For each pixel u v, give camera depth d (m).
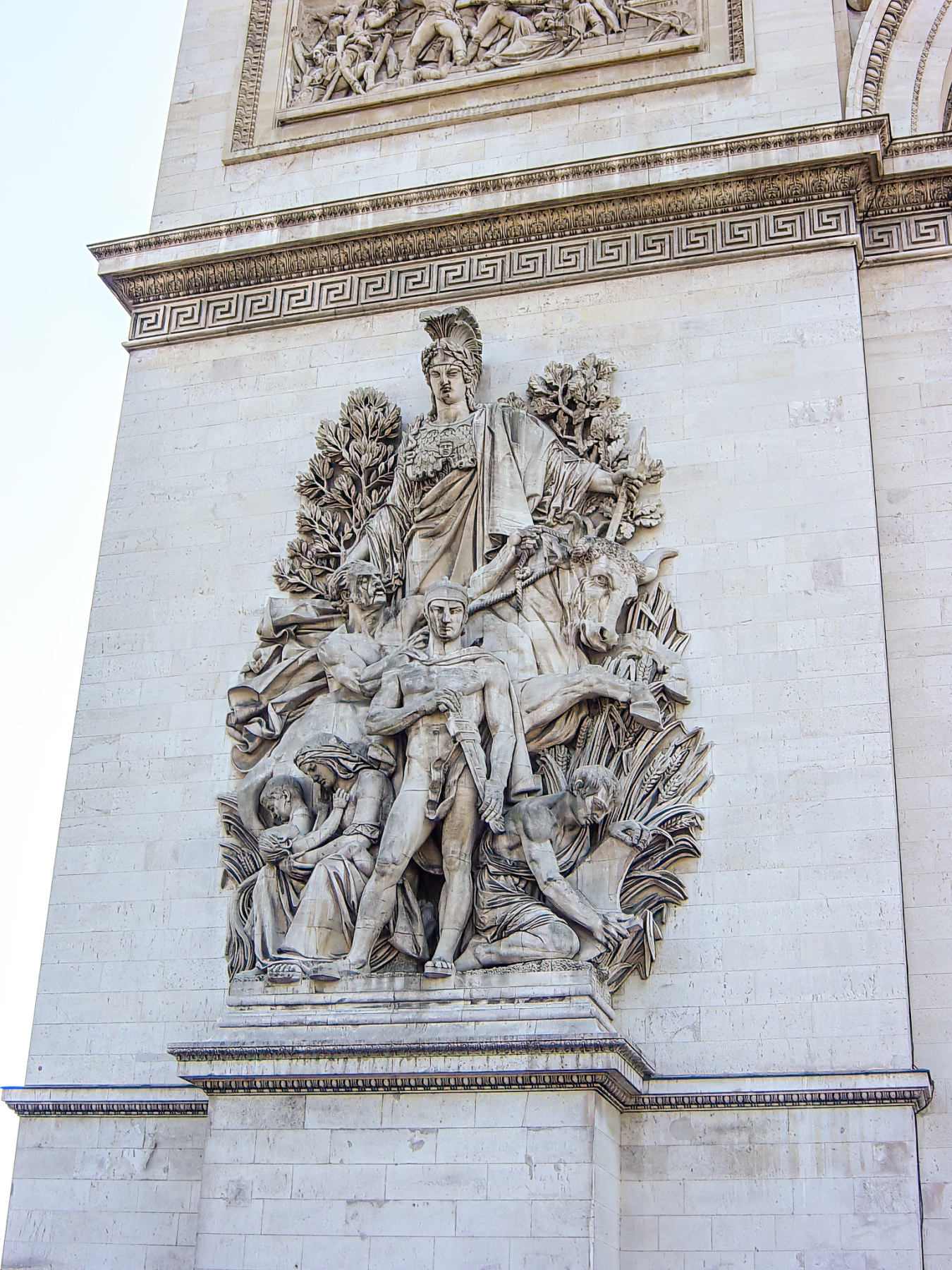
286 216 25.64
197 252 26.14
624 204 24.17
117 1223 20.23
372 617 22.23
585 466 22.30
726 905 19.48
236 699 22.84
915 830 19.78
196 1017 21.11
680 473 22.31
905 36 25.31
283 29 28.67
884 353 22.81
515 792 19.88
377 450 23.62
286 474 24.53
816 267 23.06
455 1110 17.91
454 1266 17.14
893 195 23.56
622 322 23.69
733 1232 17.83
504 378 23.95
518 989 18.27
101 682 23.84
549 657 21.08
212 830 22.23
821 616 20.80
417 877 20.12
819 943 19.00
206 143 27.83
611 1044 17.30
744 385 22.62
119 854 22.52
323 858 20.11
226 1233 18.06
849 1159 17.78
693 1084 18.47
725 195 23.77
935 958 19.08
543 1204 17.14
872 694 20.12
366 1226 17.62
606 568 21.28
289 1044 18.44
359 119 27.22
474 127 26.16
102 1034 21.42
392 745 20.52
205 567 24.23
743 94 24.81
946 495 21.62
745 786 20.06
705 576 21.52
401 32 28.27
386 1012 18.56
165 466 25.22
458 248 25.08
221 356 25.83
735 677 20.75
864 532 21.12
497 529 21.94
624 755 20.42
